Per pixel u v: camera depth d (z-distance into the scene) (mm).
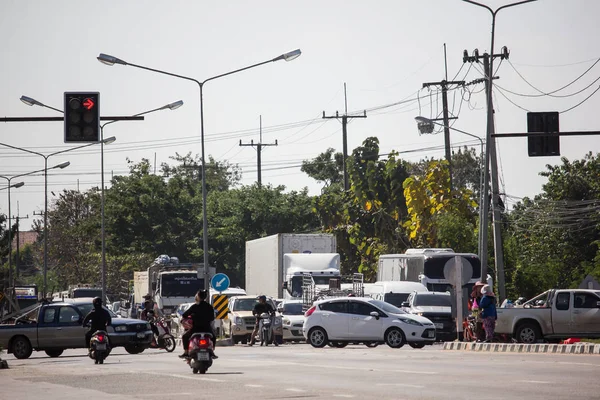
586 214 148750
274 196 184000
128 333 69062
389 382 36469
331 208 151875
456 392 31734
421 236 130875
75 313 69938
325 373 42062
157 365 52625
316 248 108250
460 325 70938
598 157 158125
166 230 177000
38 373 46750
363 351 64688
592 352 56594
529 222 151625
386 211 143875
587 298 72125
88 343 56750
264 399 30344
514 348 61625
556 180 154375
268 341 82812
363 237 146125
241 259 178125
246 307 93875
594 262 139000
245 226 179625
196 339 43188
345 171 152125
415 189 130000
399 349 69000
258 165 193625
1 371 49969
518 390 32188
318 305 74188
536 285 120125
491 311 65500
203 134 95125
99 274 197875
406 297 95312
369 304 72812
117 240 175875
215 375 42000
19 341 69562
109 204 177125
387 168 144125
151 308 75875
